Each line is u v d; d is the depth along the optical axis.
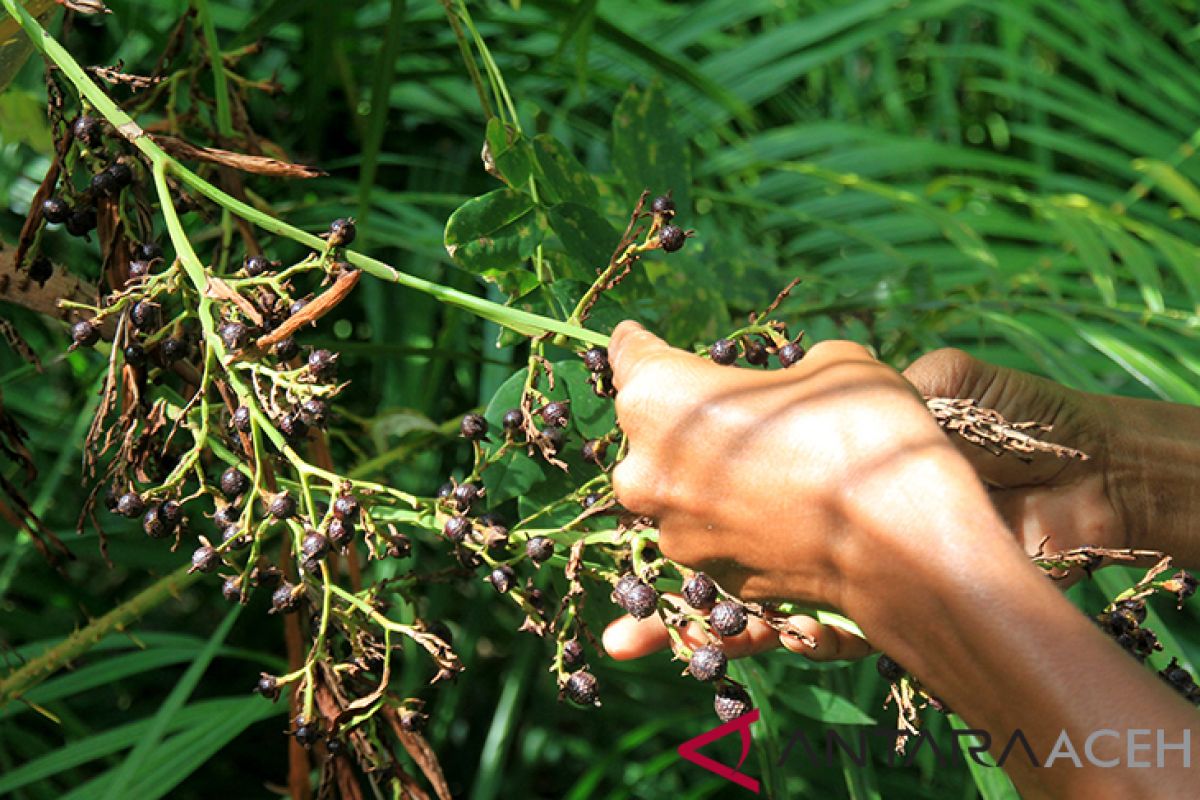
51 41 0.68
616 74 1.37
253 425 0.65
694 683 1.09
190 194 0.80
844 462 0.56
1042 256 1.30
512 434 0.71
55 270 0.74
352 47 1.18
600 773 1.05
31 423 1.13
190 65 0.84
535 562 0.67
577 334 0.68
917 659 0.56
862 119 1.63
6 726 1.01
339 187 1.12
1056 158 1.76
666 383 0.60
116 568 1.20
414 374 1.10
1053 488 0.82
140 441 0.68
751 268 1.04
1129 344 1.08
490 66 0.81
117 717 1.15
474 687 1.22
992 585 0.54
